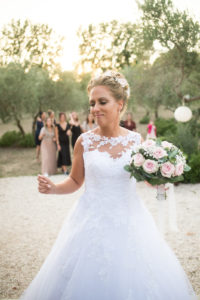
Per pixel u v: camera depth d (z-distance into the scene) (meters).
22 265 3.54
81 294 1.76
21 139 17.34
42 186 1.95
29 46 21.11
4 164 11.84
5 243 4.21
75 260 1.85
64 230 2.02
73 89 19.70
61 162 9.20
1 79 15.74
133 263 1.80
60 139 9.03
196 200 5.84
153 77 11.02
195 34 8.80
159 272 1.86
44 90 17.83
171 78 10.59
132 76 11.75
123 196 1.92
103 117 1.90
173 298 1.84
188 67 9.59
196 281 3.02
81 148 2.00
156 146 1.88
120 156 1.94
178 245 3.88
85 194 2.00
